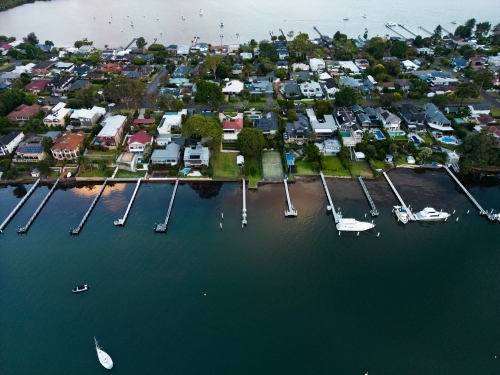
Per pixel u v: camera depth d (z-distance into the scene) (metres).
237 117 132.62
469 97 143.62
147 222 93.56
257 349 65.06
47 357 63.62
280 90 163.62
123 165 112.44
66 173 111.00
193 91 157.88
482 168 112.44
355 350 65.12
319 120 134.38
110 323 68.81
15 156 116.19
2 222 93.25
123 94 139.62
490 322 69.75
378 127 130.00
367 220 94.25
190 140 122.19
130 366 62.34
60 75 180.38
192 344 65.69
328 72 183.25
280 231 90.75
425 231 91.00
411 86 160.38
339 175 110.44
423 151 114.31
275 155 119.94
